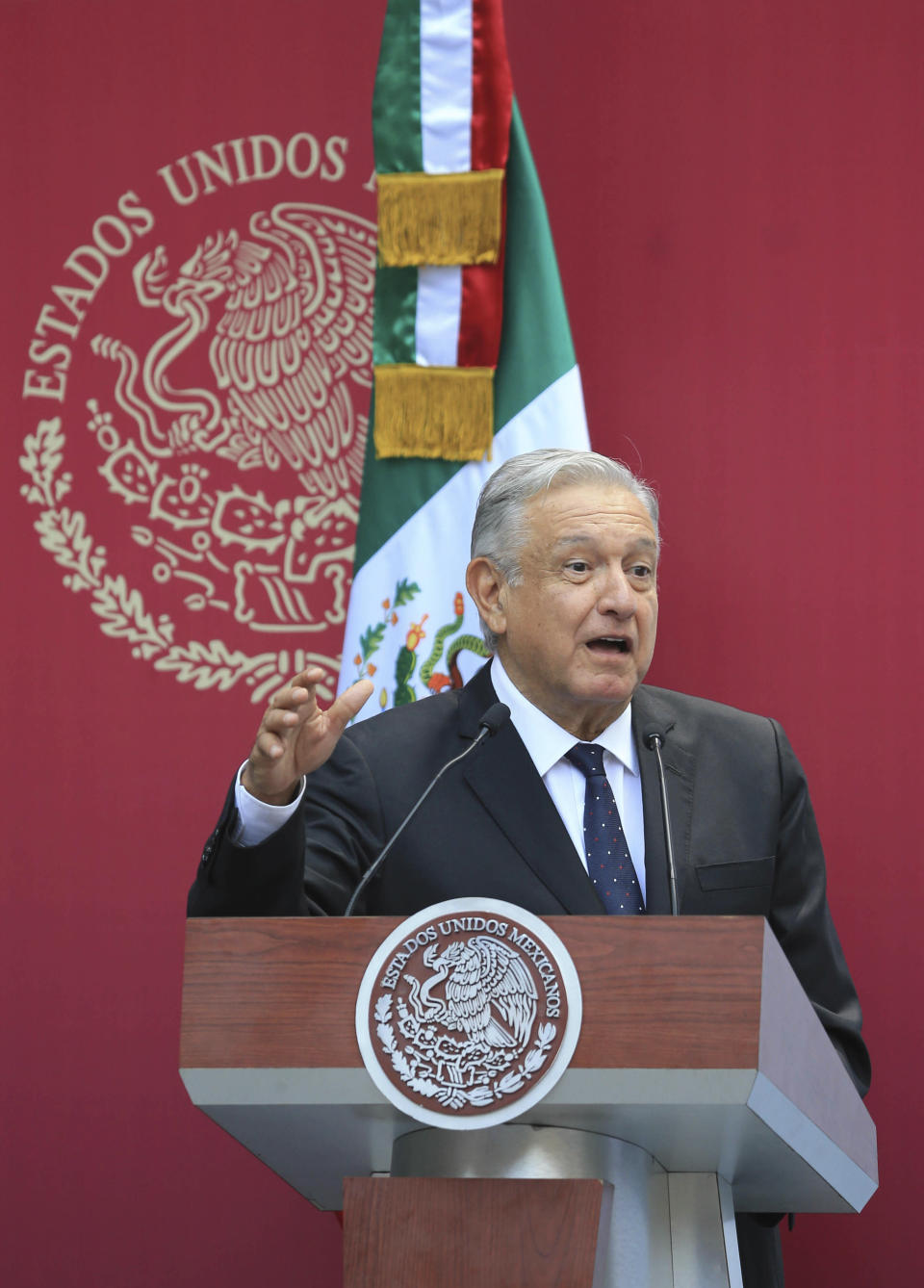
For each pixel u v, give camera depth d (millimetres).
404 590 11750
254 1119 5504
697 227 13938
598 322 13875
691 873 7652
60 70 14383
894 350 13539
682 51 14203
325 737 6008
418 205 12195
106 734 13383
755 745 8375
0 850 13125
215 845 6191
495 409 12062
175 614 13609
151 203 14203
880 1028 12383
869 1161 6832
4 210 14156
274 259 14156
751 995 5016
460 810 7691
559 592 7695
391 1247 5105
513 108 12469
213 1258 12336
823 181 13875
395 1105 5078
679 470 13570
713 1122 5246
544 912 7305
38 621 13570
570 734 7949
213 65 14414
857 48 14039
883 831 12781
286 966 5254
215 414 13938
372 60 14422
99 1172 12508
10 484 13766
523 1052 5086
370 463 12266
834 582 13266
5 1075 12695
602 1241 5180
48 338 13977
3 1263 12336
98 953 12930
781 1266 8359
